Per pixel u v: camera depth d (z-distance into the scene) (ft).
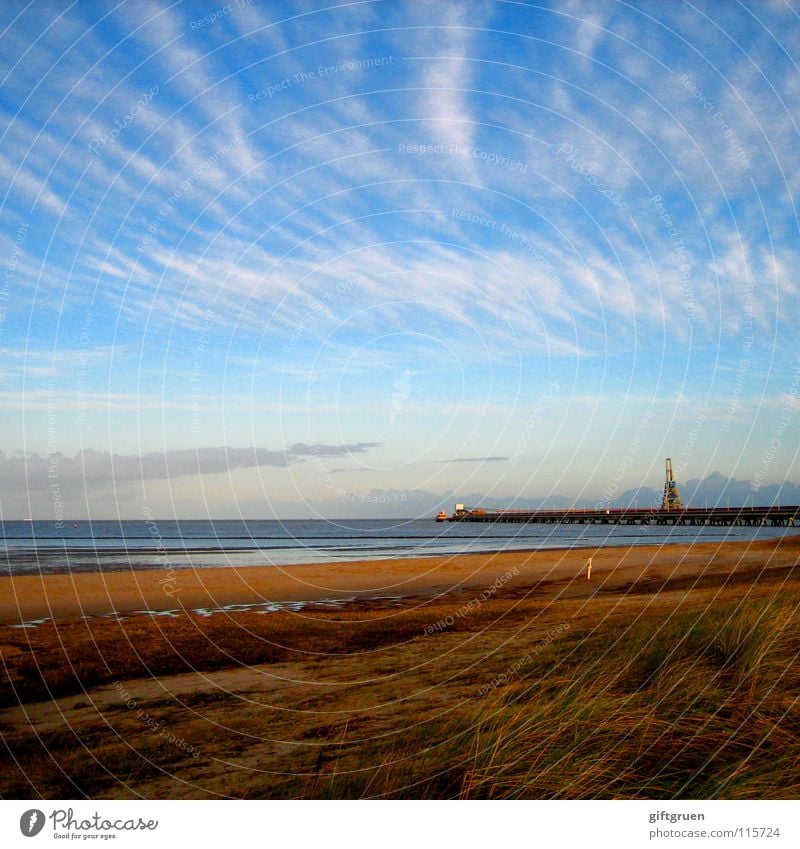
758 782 15.47
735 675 21.58
